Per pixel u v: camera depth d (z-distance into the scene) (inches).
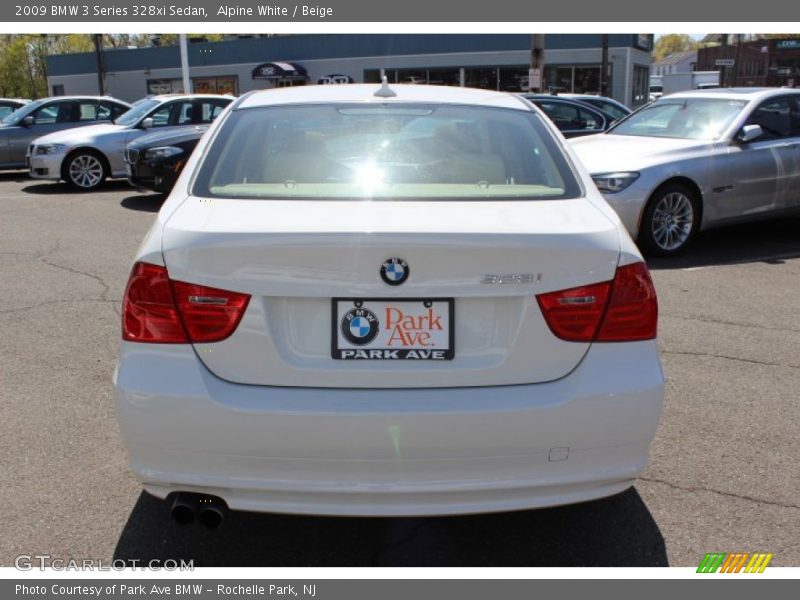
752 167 304.2
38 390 165.5
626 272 95.5
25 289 248.2
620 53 1305.4
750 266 283.9
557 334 92.8
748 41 2539.4
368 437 90.1
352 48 1492.4
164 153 430.6
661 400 96.0
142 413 91.7
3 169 595.5
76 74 1884.8
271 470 92.0
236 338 91.0
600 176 284.7
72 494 123.8
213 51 1663.4
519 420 91.2
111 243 326.3
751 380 172.9
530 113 134.2
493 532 115.7
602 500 123.6
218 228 92.5
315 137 121.6
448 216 96.8
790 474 131.4
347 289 90.4
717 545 112.1
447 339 92.1
